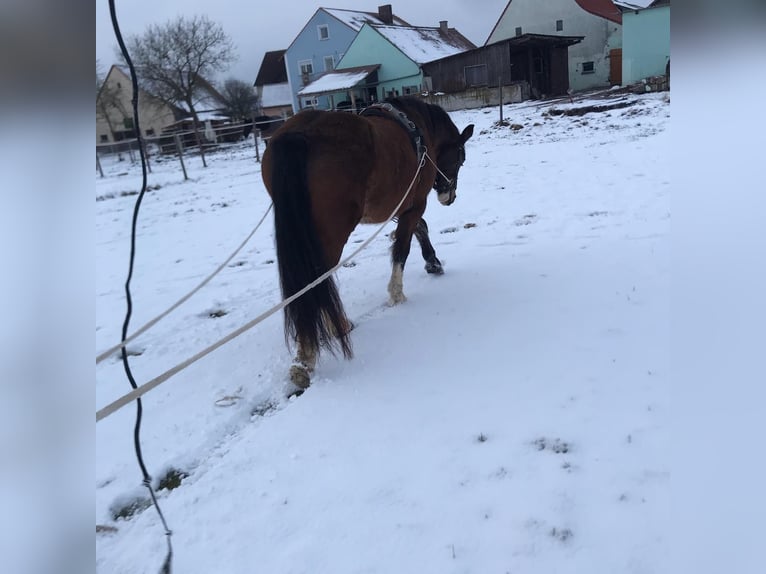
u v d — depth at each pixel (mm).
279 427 2965
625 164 8914
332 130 3307
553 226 6066
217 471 2646
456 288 4656
